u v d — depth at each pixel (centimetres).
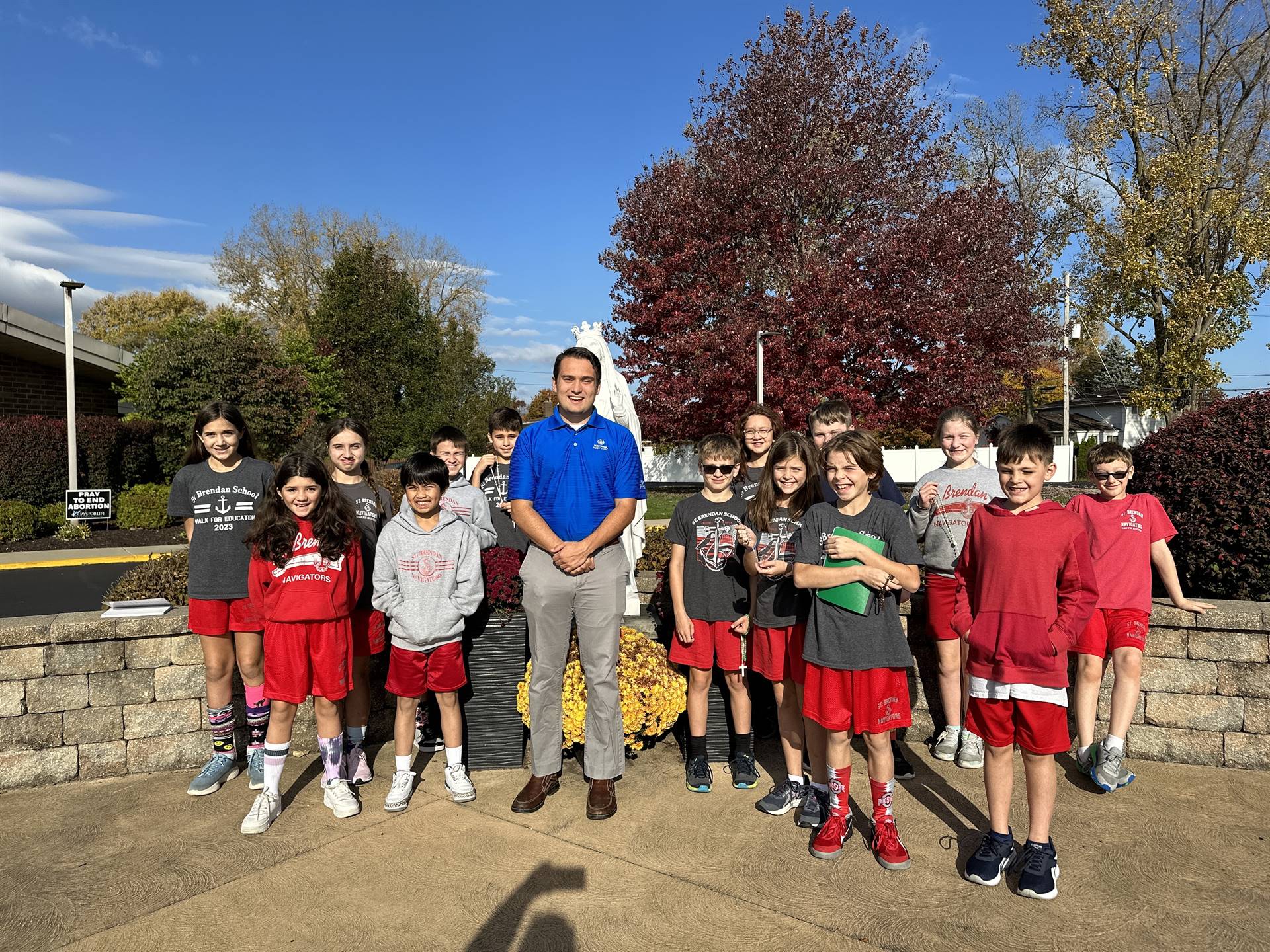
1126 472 378
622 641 426
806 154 1911
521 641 407
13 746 380
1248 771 384
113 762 395
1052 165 2897
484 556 421
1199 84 2317
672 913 269
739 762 384
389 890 286
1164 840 316
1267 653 379
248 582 373
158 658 401
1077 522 291
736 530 369
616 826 339
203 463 393
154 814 353
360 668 388
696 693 382
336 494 353
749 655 374
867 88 1941
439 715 427
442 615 355
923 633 434
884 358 1789
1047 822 282
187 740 407
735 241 2009
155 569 452
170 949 251
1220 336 2183
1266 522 403
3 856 314
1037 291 2184
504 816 348
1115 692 368
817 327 1753
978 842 319
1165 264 2203
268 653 343
